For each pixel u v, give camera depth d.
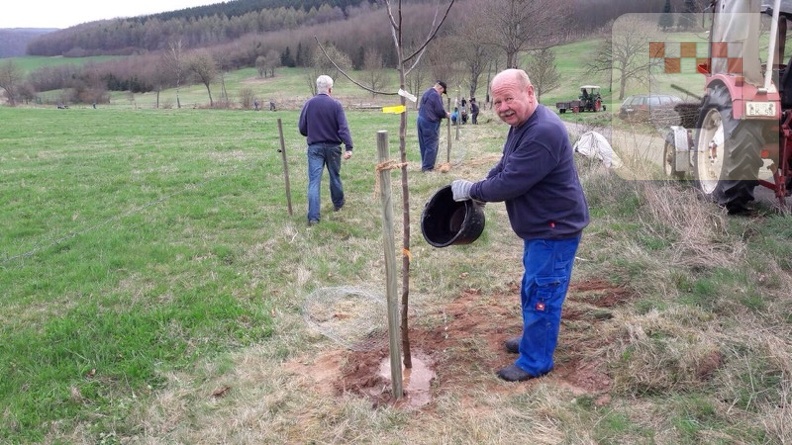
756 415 2.88
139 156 13.76
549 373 3.52
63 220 7.50
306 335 4.21
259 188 9.19
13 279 5.35
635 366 3.33
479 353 3.83
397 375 3.31
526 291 3.39
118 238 6.46
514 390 3.38
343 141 7.13
